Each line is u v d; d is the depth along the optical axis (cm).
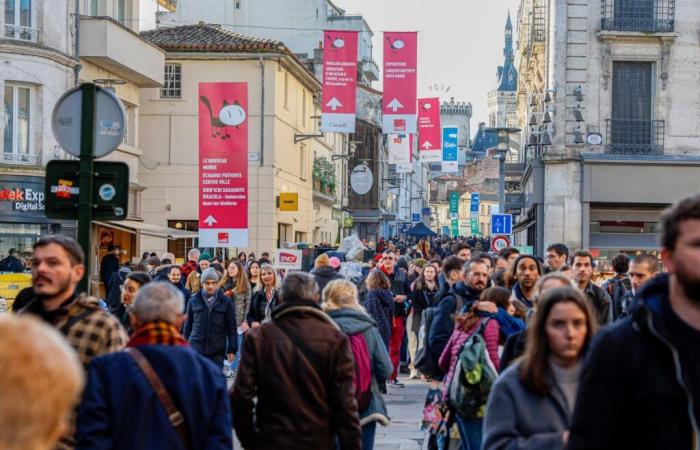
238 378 1506
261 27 12838
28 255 6150
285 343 1498
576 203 6988
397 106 6600
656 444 784
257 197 8650
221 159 4138
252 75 8625
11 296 4222
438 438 1789
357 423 1509
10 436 505
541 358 1152
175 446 1129
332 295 1912
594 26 7038
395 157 12000
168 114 8606
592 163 6944
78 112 1881
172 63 8619
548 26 7400
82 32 6456
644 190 6938
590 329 1150
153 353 1154
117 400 1130
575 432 818
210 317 3025
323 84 6431
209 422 1159
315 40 13038
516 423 1152
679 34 7019
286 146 9194
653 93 7044
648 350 788
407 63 6619
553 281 1461
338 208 12875
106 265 5944
